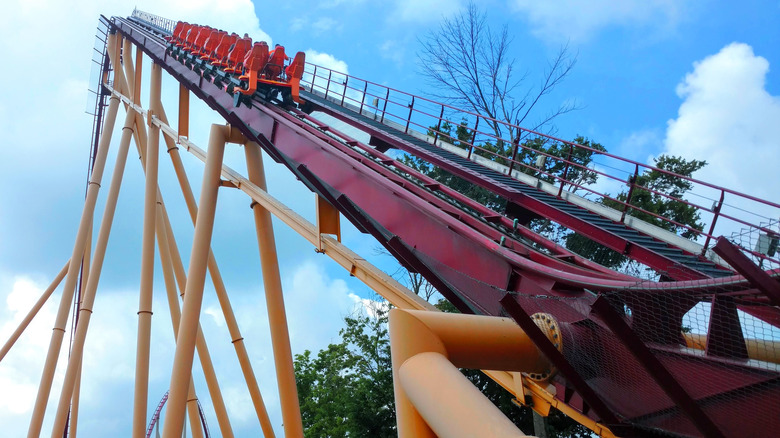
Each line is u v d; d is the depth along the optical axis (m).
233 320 20.70
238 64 21.12
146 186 23.06
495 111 26.48
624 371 7.94
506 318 8.64
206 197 18.50
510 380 10.39
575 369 8.55
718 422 7.16
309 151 15.16
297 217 15.99
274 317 18.45
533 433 19.78
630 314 7.55
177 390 16.83
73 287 24.30
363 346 24.19
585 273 8.80
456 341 8.00
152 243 22.41
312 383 28.78
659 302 7.22
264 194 17.52
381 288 12.86
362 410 22.48
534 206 12.95
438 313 8.16
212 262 20.94
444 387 6.84
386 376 22.92
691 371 7.09
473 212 12.65
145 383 20.69
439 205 11.78
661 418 7.92
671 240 11.48
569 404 9.40
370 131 18.25
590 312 7.93
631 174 11.83
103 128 27.50
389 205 12.01
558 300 8.50
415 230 11.27
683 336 7.43
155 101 25.80
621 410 8.38
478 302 10.32
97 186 26.02
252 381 20.22
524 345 8.48
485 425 6.14
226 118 20.08
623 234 11.52
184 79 23.52
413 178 14.36
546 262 9.43
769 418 6.59
